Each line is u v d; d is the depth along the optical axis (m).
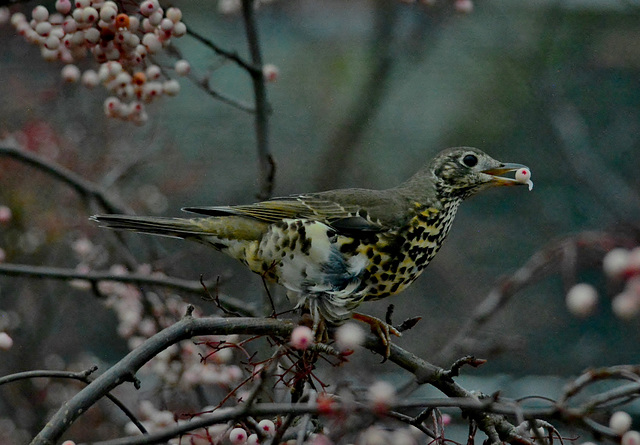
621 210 17.81
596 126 20.58
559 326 18.86
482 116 20.53
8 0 8.27
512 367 18.19
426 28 21.02
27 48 15.40
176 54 8.89
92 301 16.27
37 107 14.62
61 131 14.34
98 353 16.56
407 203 8.77
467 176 9.16
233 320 6.18
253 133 18.41
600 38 20.39
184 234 8.21
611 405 5.36
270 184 9.46
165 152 15.28
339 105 20.84
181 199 18.00
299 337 5.23
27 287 14.03
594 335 18.75
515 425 6.82
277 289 10.23
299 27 21.95
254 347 10.55
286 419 5.33
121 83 8.17
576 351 18.66
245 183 18.23
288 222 8.12
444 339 18.09
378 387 4.82
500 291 11.48
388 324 7.08
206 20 20.22
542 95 19.64
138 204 14.69
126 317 10.23
